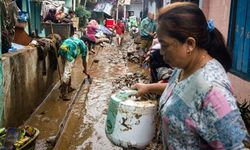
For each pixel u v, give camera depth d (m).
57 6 14.27
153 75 4.28
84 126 6.27
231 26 7.27
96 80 10.34
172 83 1.76
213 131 1.50
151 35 12.43
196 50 1.60
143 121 2.33
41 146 5.11
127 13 47.81
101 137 5.74
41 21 13.85
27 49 6.72
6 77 5.20
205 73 1.54
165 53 1.63
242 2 6.59
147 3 32.41
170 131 1.65
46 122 6.30
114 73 11.67
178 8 1.58
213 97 1.48
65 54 7.82
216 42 1.71
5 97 5.14
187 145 1.60
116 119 2.38
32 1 13.13
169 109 1.63
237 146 1.45
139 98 2.43
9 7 7.20
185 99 1.57
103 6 35.16
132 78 9.37
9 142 3.74
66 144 5.40
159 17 1.62
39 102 7.42
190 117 1.55
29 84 6.61
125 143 2.36
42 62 7.71
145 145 2.39
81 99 8.14
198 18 1.56
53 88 9.05
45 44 7.81
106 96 8.46
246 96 6.15
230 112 1.46
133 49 18.09
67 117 6.71
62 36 13.45
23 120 6.20
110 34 23.95
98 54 17.09
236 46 6.95
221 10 8.07
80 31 20.33
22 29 8.15
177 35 1.55
